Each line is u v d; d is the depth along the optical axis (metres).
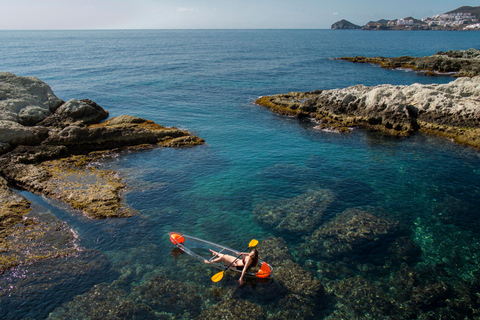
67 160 19.41
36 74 52.72
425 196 15.98
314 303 9.49
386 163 20.33
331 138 25.50
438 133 26.16
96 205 14.45
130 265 11.09
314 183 17.48
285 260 11.37
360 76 56.69
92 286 10.09
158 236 12.77
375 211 14.54
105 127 22.42
